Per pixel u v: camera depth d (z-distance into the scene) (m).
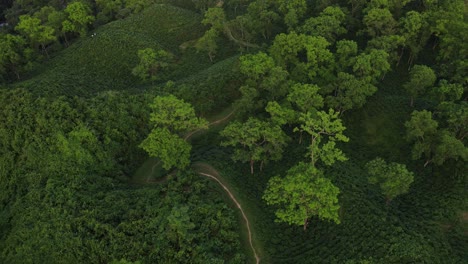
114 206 63.97
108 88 101.44
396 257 53.81
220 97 94.19
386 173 61.53
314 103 77.38
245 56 90.19
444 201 66.94
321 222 62.84
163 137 66.50
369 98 92.69
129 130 81.69
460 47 94.81
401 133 84.81
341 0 123.19
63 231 61.22
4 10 177.50
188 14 141.00
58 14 129.12
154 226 58.84
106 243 58.22
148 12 139.25
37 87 85.62
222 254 56.72
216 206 63.06
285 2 118.56
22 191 70.56
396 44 97.06
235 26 119.00
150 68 108.69
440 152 70.12
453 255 56.25
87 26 141.75
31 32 116.56
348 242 57.78
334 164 73.88
